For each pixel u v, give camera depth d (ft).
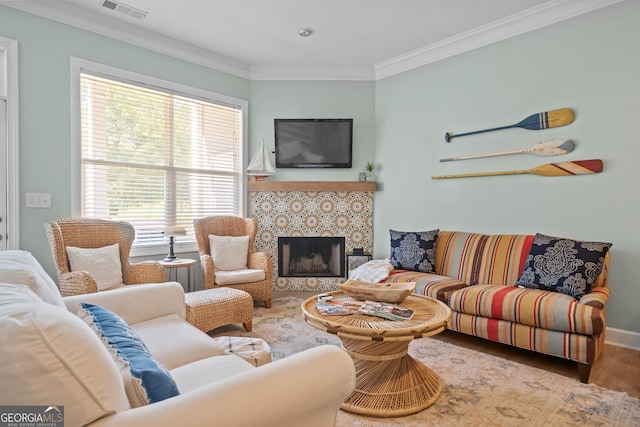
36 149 9.89
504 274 10.29
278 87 15.08
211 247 12.68
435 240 11.98
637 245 9.11
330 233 15.15
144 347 3.89
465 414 6.13
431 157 13.37
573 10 10.00
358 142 15.24
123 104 11.75
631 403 6.49
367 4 10.29
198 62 13.41
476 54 12.12
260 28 11.72
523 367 8.00
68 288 8.43
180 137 13.17
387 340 5.87
